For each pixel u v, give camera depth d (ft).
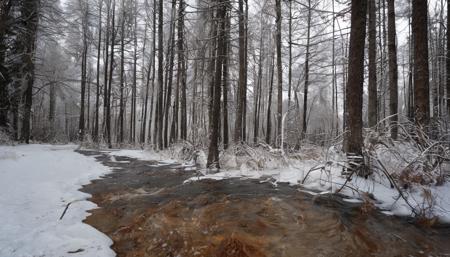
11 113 56.65
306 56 56.29
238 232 12.58
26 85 53.26
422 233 12.47
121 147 69.92
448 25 29.60
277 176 23.27
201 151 34.12
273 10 50.52
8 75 51.52
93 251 11.12
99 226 13.99
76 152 45.96
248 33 52.13
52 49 73.61
